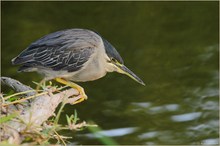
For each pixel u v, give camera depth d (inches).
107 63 440.1
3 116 325.4
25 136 319.6
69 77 431.5
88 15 868.0
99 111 653.9
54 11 873.5
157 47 796.6
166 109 661.3
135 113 653.3
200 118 645.9
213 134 620.1
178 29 846.5
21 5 883.4
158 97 686.5
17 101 340.5
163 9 898.1
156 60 764.6
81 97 409.1
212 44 808.3
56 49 416.5
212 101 677.3
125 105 668.1
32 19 845.2
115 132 617.6
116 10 885.2
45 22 838.5
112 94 689.0
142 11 890.1
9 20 840.3
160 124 634.2
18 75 705.0
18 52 751.7
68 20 847.7
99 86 705.6
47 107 349.4
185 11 895.7
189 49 793.6
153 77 725.9
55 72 420.5
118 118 643.5
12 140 312.3
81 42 423.8
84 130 607.8
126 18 865.5
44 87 371.2
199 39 821.9
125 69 446.9
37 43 417.1
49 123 348.8
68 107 655.8
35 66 412.2
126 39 812.6
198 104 672.4
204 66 753.6
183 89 702.5
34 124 322.3
